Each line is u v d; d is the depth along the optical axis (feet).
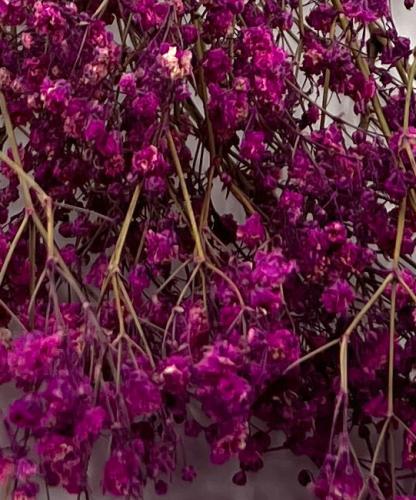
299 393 1.25
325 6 1.30
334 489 1.10
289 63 1.24
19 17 1.18
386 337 1.22
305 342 1.27
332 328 1.31
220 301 1.16
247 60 1.21
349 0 1.26
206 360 1.08
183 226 1.27
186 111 1.35
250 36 1.20
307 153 1.24
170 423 1.17
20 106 1.23
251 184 1.31
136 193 1.19
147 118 1.18
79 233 1.29
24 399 1.06
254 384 1.11
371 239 1.26
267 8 1.29
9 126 1.20
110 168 1.20
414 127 1.28
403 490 1.31
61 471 1.08
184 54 1.15
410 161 1.20
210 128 1.25
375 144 1.27
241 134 1.43
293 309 1.24
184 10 1.23
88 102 1.17
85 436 1.06
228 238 1.32
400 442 1.39
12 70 1.23
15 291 1.25
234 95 1.20
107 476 1.08
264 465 1.39
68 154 1.25
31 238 1.20
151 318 1.20
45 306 1.24
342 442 1.12
